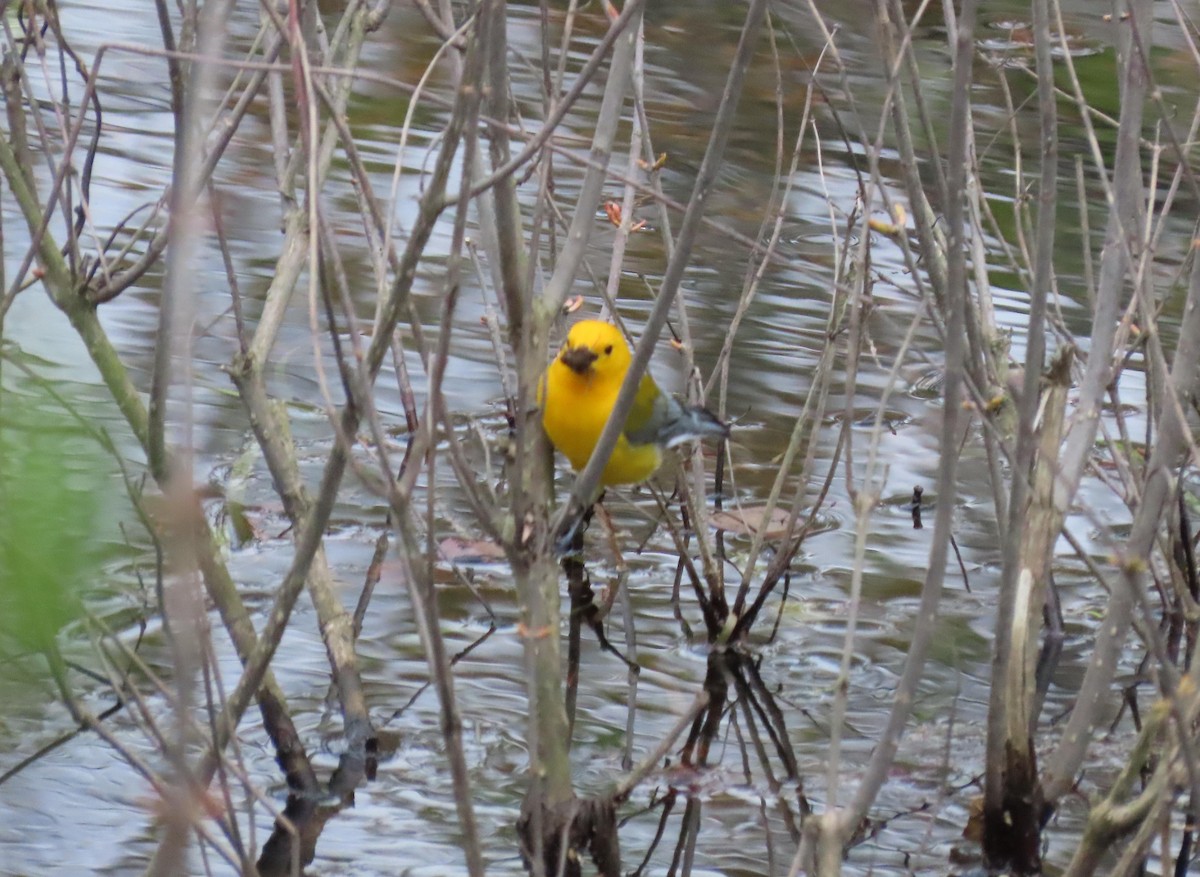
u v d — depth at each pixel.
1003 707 8.73
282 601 7.08
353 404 6.61
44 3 8.30
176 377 13.34
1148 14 8.56
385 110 20.64
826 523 13.21
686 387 12.16
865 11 25.80
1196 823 6.88
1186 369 8.72
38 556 4.42
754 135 21.08
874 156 8.38
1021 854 8.92
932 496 13.69
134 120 19.16
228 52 19.81
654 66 23.55
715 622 11.25
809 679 10.84
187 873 8.08
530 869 8.44
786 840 8.91
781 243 17.83
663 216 10.45
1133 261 8.94
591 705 10.43
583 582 12.11
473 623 11.09
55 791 8.70
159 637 10.20
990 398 9.30
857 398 15.30
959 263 6.89
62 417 4.89
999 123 21.62
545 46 8.42
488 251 8.54
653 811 9.21
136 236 9.40
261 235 16.50
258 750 9.43
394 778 9.23
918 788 9.62
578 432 11.01
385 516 12.59
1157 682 7.77
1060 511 9.26
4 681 5.19
